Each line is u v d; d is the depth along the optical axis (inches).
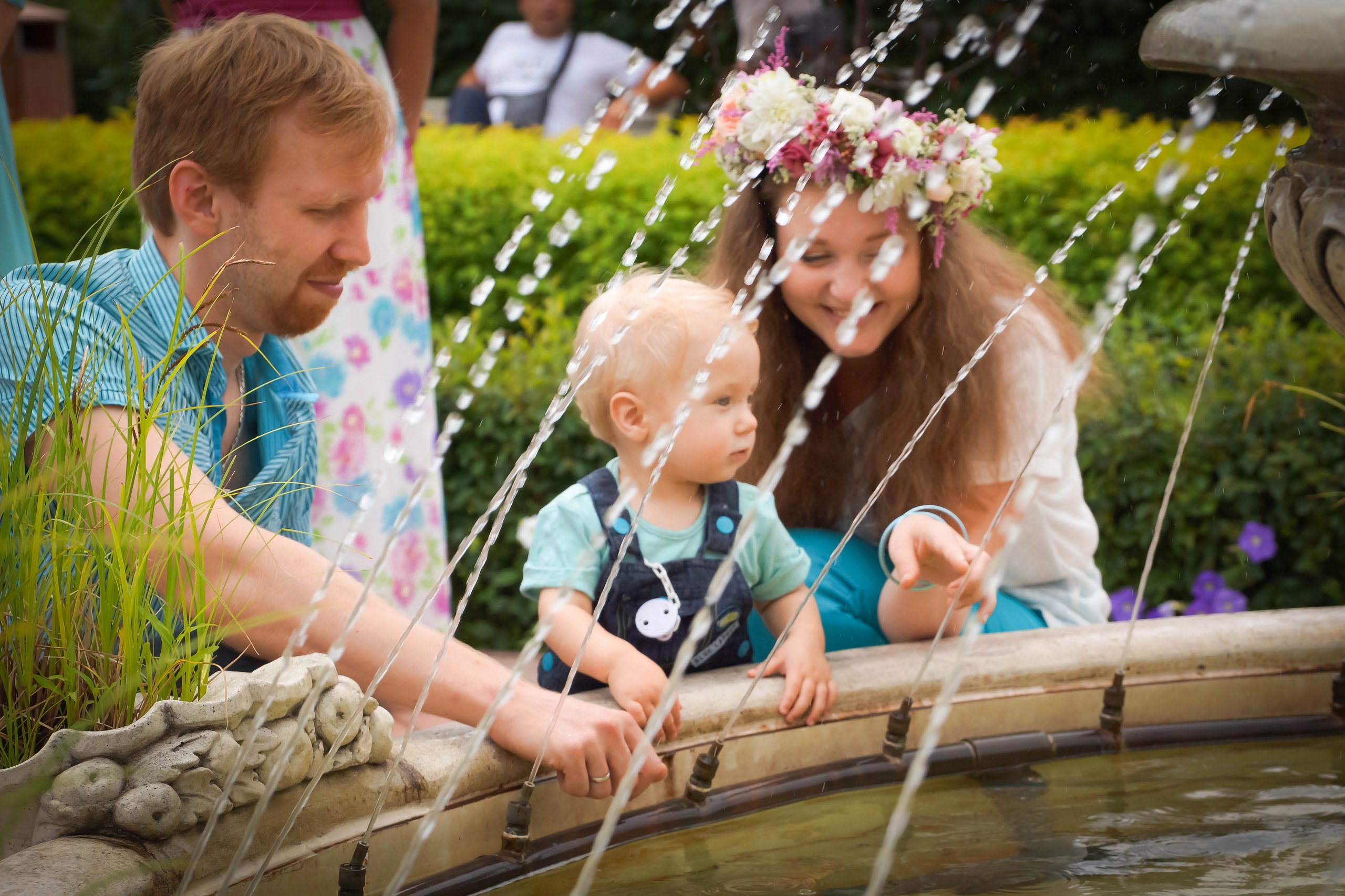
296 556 58.8
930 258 88.0
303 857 49.6
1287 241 62.9
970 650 72.3
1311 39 53.5
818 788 66.4
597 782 57.3
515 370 143.2
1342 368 137.2
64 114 340.2
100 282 66.2
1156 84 278.8
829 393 92.1
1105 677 72.7
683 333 73.9
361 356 100.1
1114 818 62.7
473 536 57.1
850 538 91.7
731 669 70.2
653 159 198.8
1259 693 74.2
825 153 80.7
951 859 58.2
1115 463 136.9
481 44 356.2
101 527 51.3
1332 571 135.2
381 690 58.3
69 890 41.2
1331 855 57.5
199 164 62.7
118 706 48.4
